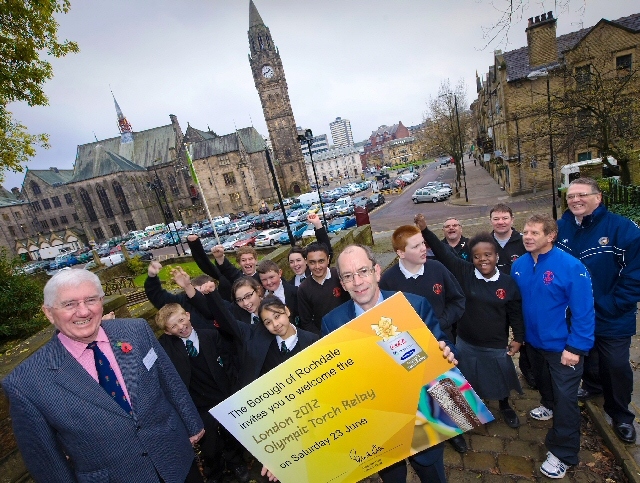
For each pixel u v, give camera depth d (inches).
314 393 91.5
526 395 157.9
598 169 704.4
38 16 313.0
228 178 2694.4
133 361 90.1
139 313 214.2
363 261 94.7
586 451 120.5
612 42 767.1
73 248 2669.8
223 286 200.4
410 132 6397.6
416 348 91.2
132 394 87.9
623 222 118.2
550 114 554.9
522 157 977.5
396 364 91.3
